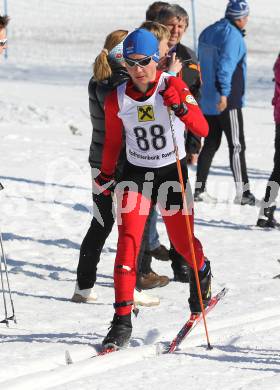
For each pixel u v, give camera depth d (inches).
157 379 401.4
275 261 697.0
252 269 668.1
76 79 2500.0
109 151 469.7
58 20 3934.5
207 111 946.1
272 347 459.2
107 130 462.0
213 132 958.4
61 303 572.7
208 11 4084.6
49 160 1206.3
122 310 445.7
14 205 911.0
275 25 3882.9
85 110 1787.6
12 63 2842.0
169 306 562.9
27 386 386.0
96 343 462.0
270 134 1555.1
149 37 428.5
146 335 481.4
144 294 566.9
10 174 1087.6
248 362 430.0
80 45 3376.0
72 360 434.9
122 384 393.7
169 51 594.6
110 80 537.3
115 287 447.8
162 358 434.6
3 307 554.9
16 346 450.9
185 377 404.5
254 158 1293.1
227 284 618.8
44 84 2319.1
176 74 525.3
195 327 490.9
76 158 1230.3
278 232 823.7
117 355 431.2
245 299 567.2
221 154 1347.2
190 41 3393.2
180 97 439.2
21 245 743.1
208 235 805.2
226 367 420.8
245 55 928.3
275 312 535.8
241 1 908.6
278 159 827.4
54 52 3171.8
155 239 677.3
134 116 446.0
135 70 429.7
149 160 457.7
